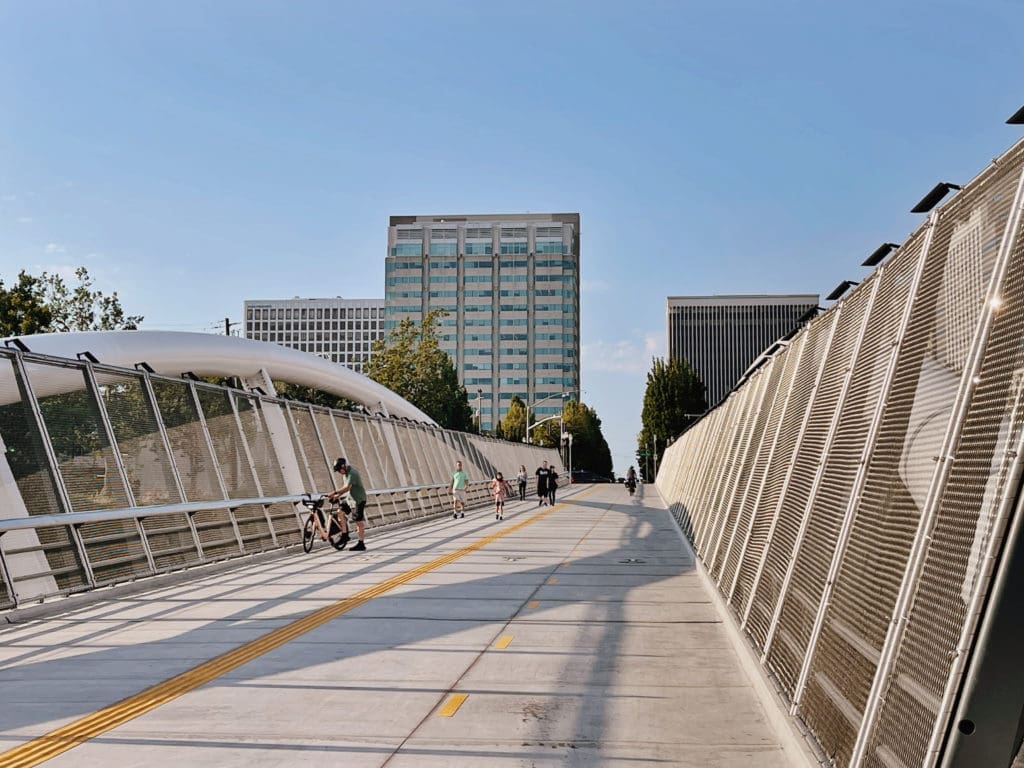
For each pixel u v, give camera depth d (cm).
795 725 602
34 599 1207
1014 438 411
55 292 5378
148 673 833
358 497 2112
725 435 2108
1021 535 395
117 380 1628
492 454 5722
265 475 2148
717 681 792
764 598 902
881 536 566
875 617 532
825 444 808
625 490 7800
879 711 479
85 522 1362
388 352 8200
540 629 1047
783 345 1374
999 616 395
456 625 1075
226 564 1738
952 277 554
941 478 485
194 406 1886
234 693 751
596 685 776
